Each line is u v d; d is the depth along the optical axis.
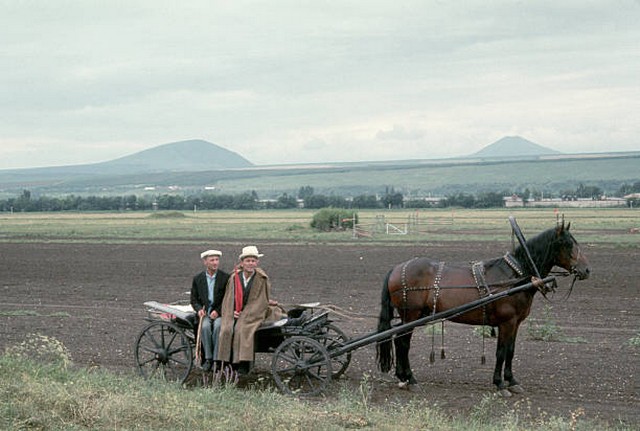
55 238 48.53
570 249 11.66
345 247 38.09
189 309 12.62
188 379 12.26
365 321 17.61
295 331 11.61
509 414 9.96
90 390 9.38
